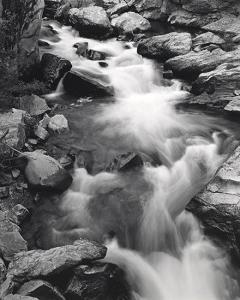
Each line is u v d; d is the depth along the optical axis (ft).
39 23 24.25
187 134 21.76
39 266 14.14
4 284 13.64
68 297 14.07
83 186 18.45
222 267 15.92
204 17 33.45
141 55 30.07
